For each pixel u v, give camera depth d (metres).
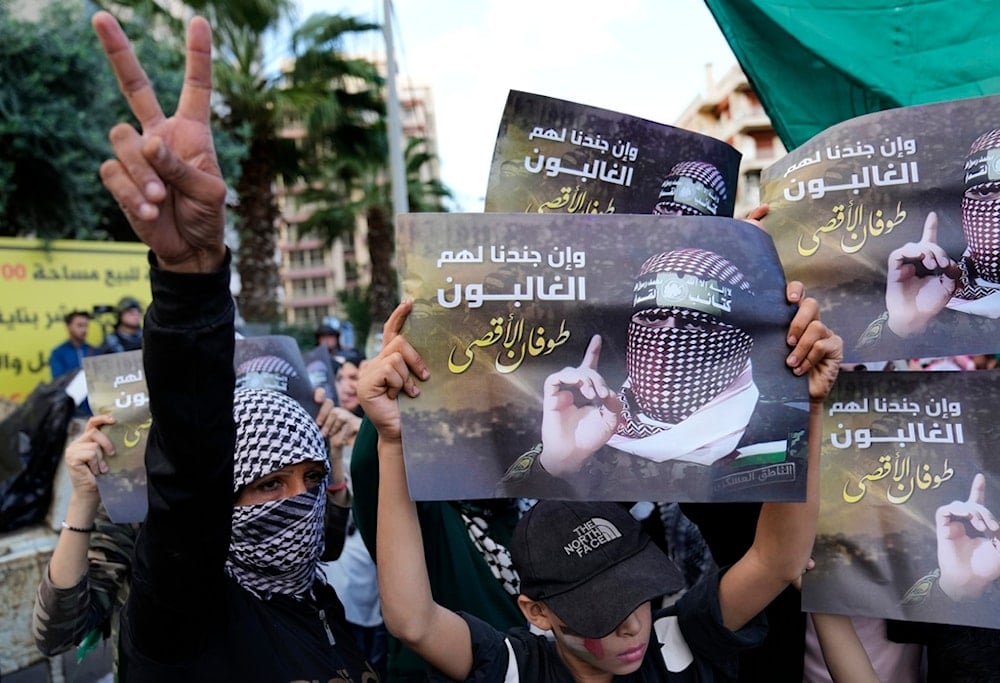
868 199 1.74
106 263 7.86
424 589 1.49
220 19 13.12
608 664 1.48
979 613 1.68
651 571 1.50
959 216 1.70
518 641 1.60
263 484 1.65
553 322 1.45
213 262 1.22
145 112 1.14
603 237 1.47
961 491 1.73
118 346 6.34
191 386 1.23
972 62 2.22
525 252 1.45
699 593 1.63
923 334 1.69
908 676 1.95
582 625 1.45
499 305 1.44
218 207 1.16
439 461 1.41
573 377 1.44
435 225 1.45
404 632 1.47
